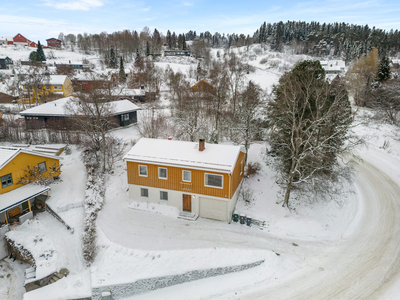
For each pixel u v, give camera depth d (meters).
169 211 24.64
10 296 18.17
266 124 37.94
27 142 37.06
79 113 36.03
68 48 145.50
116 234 21.50
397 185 30.41
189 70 99.12
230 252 19.38
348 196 28.22
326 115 22.94
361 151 39.81
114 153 34.03
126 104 46.34
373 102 52.56
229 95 53.72
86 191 26.38
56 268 18.36
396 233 21.95
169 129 39.03
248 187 28.31
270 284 17.12
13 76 79.88
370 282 16.92
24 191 23.84
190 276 17.92
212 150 24.69
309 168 25.41
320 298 15.88
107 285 16.86
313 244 20.97
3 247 21.53
